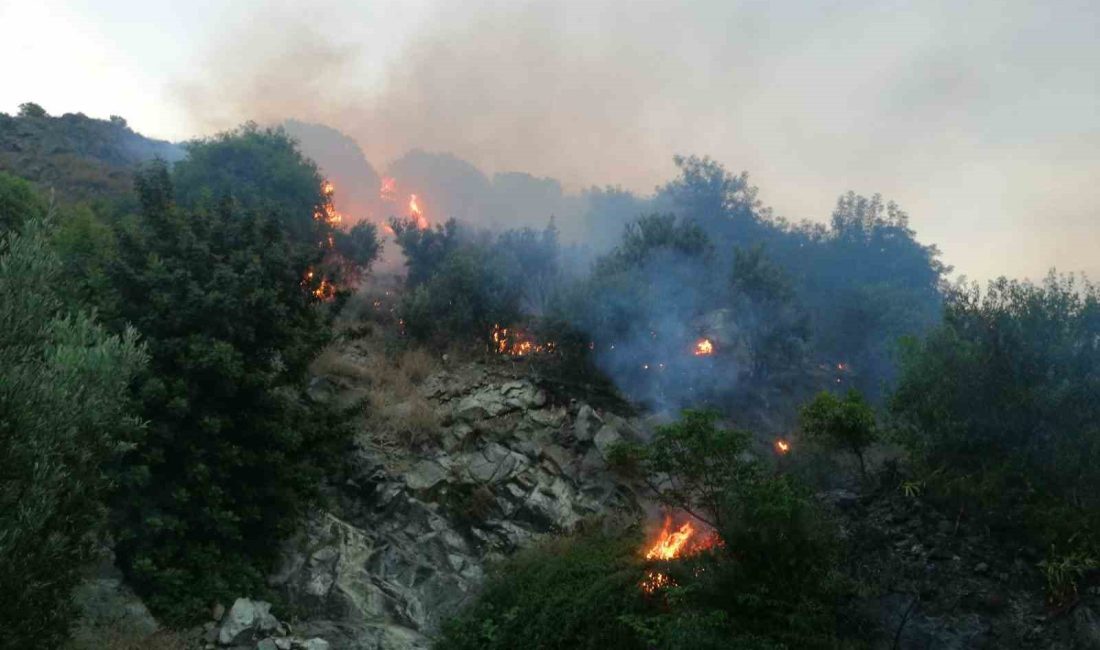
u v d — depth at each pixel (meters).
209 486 11.71
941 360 13.08
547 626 11.55
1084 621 10.34
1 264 7.62
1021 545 11.76
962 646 10.66
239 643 10.90
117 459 11.00
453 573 14.55
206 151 30.23
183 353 11.82
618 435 18.64
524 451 18.14
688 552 12.13
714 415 12.60
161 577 10.91
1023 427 12.13
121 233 12.48
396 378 20.59
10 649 6.89
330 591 13.01
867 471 14.82
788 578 10.69
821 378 26.98
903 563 11.93
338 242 29.94
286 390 15.09
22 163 33.88
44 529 7.35
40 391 7.23
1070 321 12.64
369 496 15.77
